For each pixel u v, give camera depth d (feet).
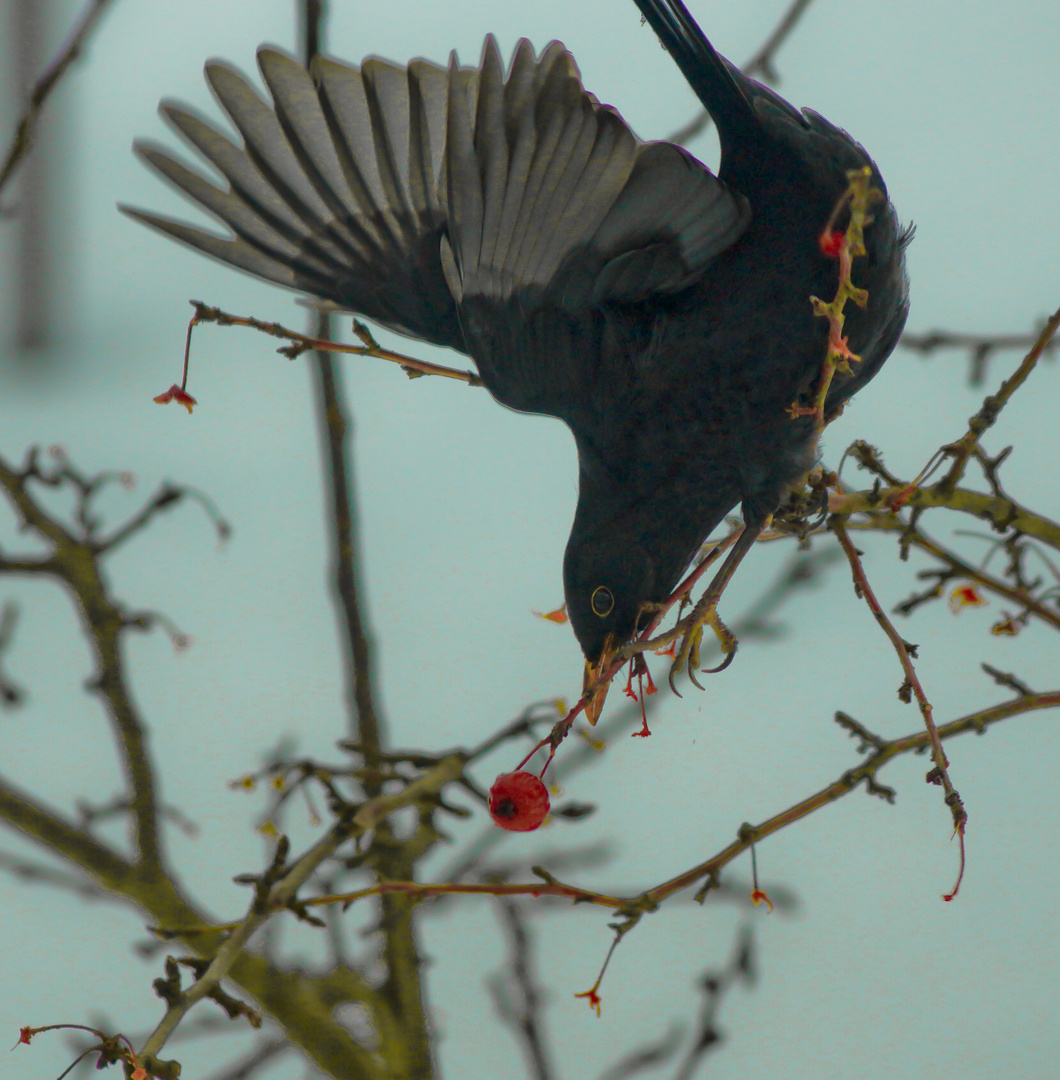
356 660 24.09
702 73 23.90
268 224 24.16
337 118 24.08
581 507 24.04
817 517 23.97
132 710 24.12
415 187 24.13
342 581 24.09
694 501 23.99
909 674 23.85
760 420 23.95
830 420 24.07
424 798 23.93
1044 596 24.00
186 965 23.79
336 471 24.12
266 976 24.02
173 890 24.08
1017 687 23.93
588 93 23.84
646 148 23.85
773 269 23.93
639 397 23.97
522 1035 24.09
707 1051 24.11
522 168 23.89
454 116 23.88
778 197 23.91
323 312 24.18
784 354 23.94
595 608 24.02
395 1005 24.02
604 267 23.94
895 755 23.90
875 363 24.03
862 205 23.71
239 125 24.11
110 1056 23.71
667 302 23.97
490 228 23.94
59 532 24.16
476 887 23.85
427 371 24.02
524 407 24.03
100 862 24.08
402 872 24.02
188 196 24.13
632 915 23.85
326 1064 23.99
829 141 23.93
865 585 23.89
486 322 24.00
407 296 24.17
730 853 23.88
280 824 24.06
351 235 24.17
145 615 24.13
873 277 23.94
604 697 24.00
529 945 24.12
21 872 24.12
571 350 23.98
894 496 23.91
